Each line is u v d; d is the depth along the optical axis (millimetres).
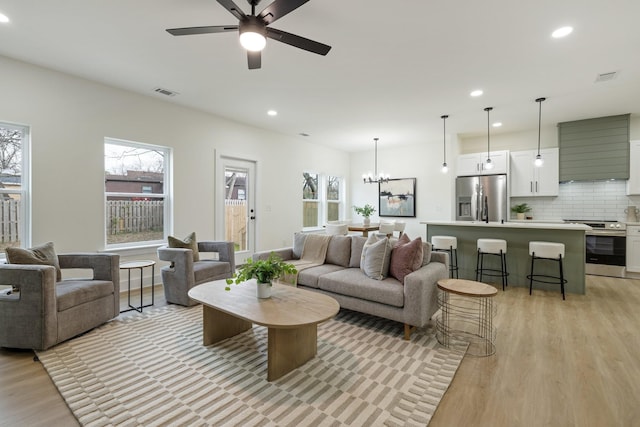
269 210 5918
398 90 3826
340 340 2557
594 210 5355
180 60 3072
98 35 2627
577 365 2139
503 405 1718
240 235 5441
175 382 1935
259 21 1929
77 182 3492
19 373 2045
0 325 2291
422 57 2986
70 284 2693
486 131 5941
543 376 2008
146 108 4070
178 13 2330
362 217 7836
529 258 4180
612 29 2492
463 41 2695
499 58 2996
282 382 1938
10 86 3053
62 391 1829
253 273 2348
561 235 3979
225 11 2305
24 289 2279
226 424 1560
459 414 1648
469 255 4621
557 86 3695
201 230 4742
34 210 3199
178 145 4438
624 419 1597
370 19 2387
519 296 3773
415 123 5344
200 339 2568
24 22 2430
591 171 5055
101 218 3686
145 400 1752
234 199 5336
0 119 2996
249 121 5254
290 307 2148
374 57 2986
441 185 6594
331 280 2998
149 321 2957
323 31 2551
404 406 1700
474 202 5922
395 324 2920
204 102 4309
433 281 2715
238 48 2832
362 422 1574
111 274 2924
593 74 3359
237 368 2107
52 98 3303
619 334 2637
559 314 3139
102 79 3545
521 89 3785
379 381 1946
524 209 5652
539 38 2635
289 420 1589
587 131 5074
